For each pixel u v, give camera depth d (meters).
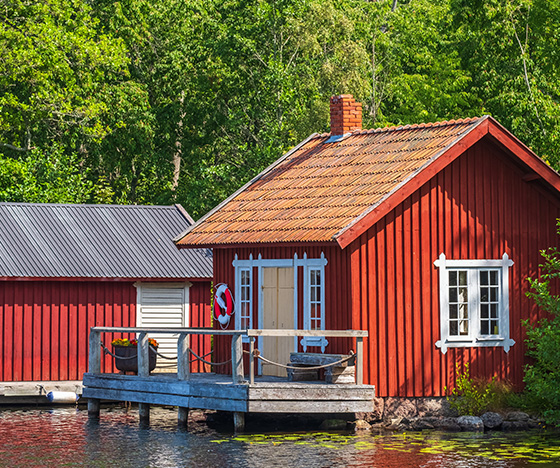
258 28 61.91
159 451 24.67
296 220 29.56
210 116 65.81
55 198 56.66
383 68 69.50
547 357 28.64
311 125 59.25
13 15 60.44
